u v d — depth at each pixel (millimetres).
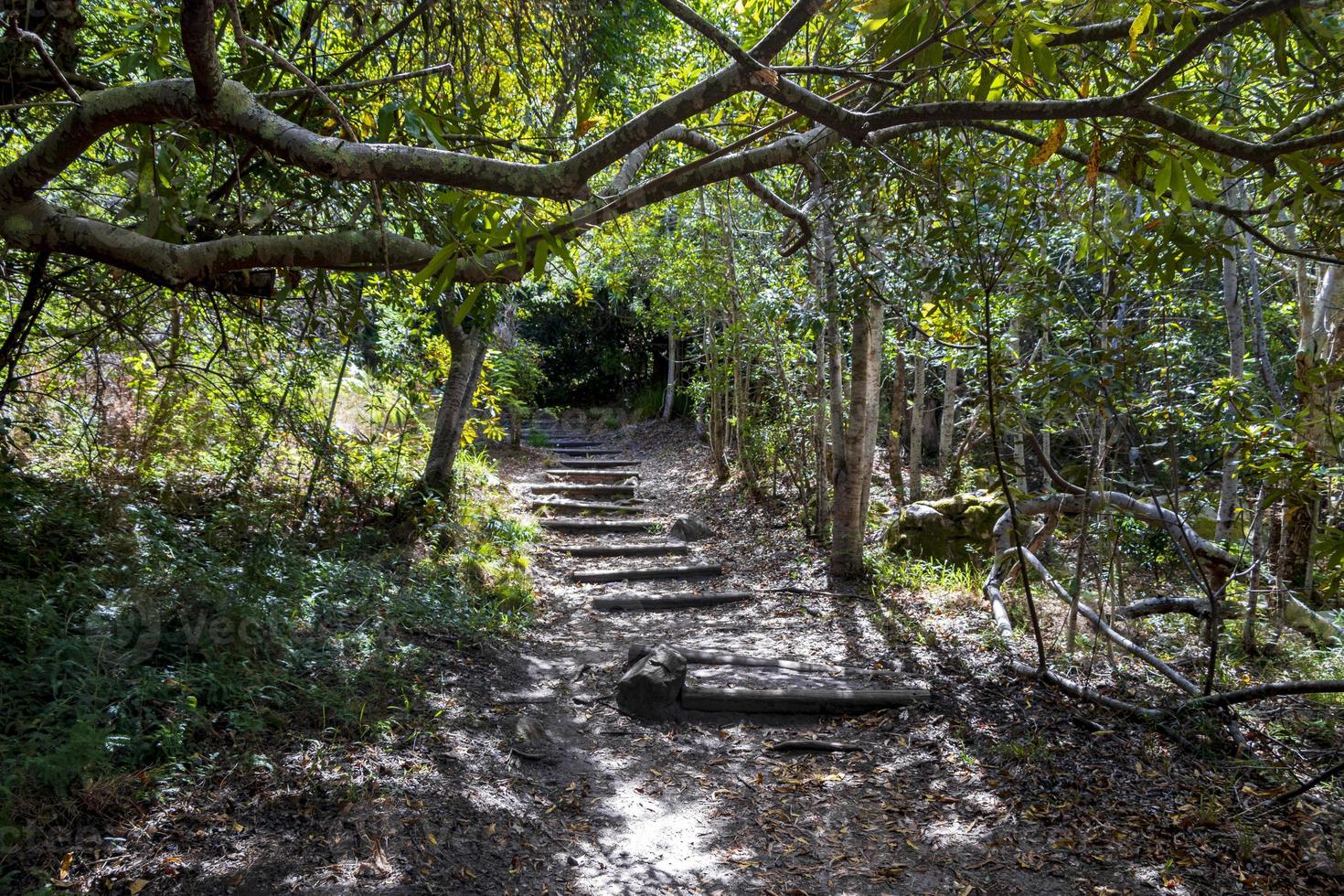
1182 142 1862
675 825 3273
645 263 10812
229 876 2553
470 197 1573
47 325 4656
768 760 3844
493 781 3406
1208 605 5184
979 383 5289
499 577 6418
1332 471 4012
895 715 4207
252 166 3238
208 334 5758
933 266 4320
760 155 1912
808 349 8852
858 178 4020
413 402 7574
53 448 5098
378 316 7457
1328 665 4859
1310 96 2326
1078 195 3197
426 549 6398
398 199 3283
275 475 6426
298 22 4383
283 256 1766
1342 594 5863
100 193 3488
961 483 9641
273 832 2783
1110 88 2605
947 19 1626
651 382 18828
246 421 5816
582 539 8617
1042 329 4582
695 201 9867
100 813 2650
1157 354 4766
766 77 1486
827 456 8953
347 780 3111
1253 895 2777
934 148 3533
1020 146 3785
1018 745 3787
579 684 4672
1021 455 8305
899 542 7613
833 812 3379
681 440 15008
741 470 10711
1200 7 1733
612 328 18875
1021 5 1728
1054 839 3117
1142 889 2828
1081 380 4102
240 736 3219
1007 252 3979
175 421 5805
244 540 4953
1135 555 7891
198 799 2836
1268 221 2271
